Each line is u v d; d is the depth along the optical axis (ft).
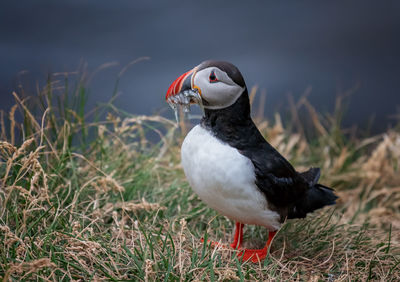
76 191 22.56
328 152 35.45
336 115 38.70
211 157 19.65
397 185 32.37
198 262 19.36
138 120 27.63
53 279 17.28
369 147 38.42
